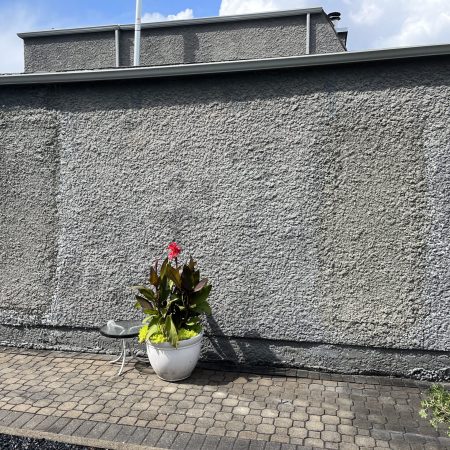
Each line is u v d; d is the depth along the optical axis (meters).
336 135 3.79
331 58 3.67
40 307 4.43
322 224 3.84
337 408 3.33
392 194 3.71
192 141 4.06
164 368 3.71
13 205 4.43
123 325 3.98
